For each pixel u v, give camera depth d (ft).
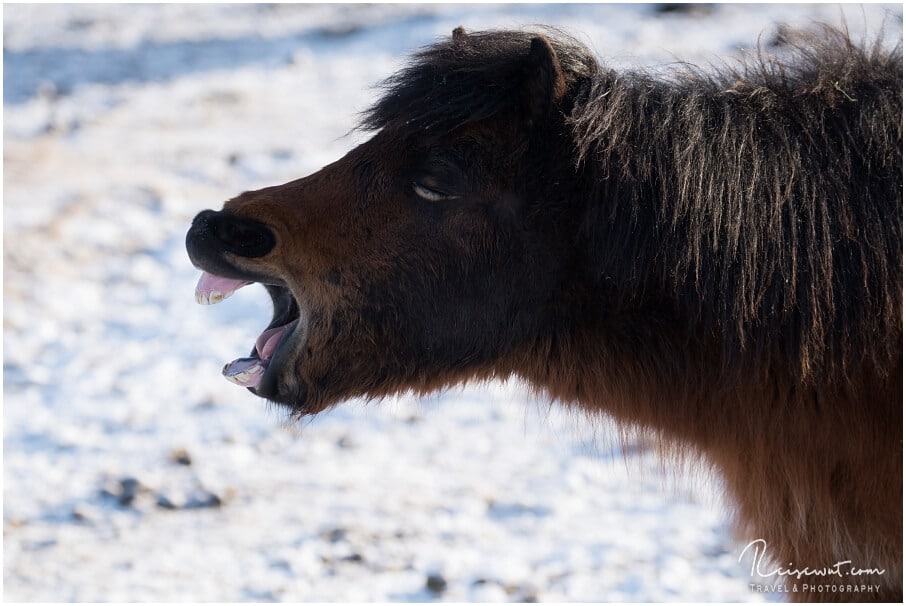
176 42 113.50
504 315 18.79
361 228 18.65
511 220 18.33
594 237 17.97
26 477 33.01
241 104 86.74
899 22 21.83
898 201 17.22
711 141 17.62
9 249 55.01
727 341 17.57
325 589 26.35
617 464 33.78
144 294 50.80
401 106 18.48
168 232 58.80
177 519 30.50
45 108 89.45
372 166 18.60
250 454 34.99
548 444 35.68
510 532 29.68
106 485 32.01
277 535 29.37
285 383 19.61
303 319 19.20
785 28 21.79
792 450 18.47
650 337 18.42
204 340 45.27
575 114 17.87
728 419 18.85
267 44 108.17
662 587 26.20
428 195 18.42
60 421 37.45
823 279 17.16
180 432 36.52
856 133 17.54
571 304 18.57
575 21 95.86
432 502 31.53
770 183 17.40
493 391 40.16
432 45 19.56
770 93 18.28
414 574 27.22
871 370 17.39
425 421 37.86
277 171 68.03
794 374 17.56
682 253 17.52
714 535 29.35
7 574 26.94
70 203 63.21
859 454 17.85
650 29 89.56
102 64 105.50
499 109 17.94
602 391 19.17
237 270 18.71
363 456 35.04
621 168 17.57
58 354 43.96
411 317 18.92
